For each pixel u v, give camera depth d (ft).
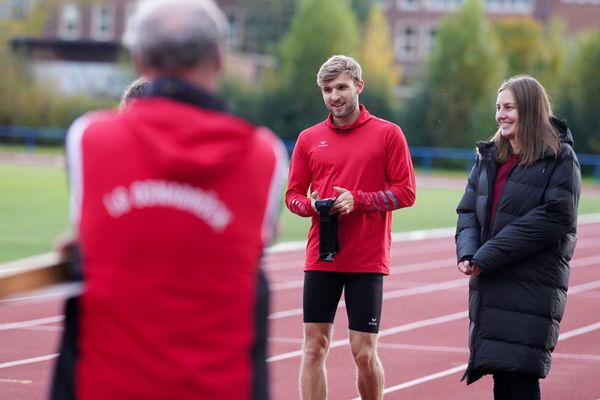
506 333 26.48
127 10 351.87
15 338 46.96
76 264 13.57
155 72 13.93
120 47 261.03
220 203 13.47
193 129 13.43
